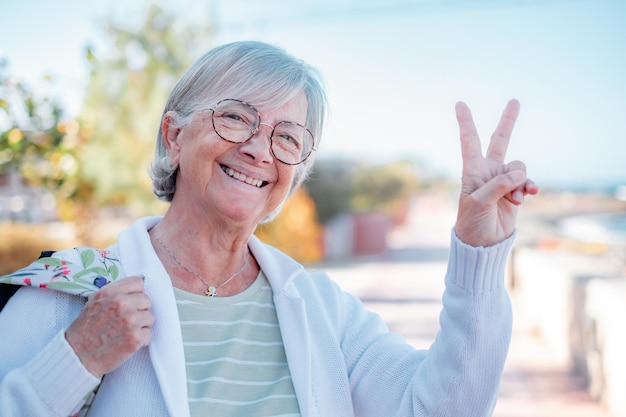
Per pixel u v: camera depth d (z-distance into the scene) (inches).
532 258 355.3
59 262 57.9
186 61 401.4
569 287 255.1
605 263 317.7
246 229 65.1
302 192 605.6
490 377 58.3
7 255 304.8
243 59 63.6
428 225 1557.6
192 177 63.3
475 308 58.1
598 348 210.7
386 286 478.6
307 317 67.9
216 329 62.6
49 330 54.9
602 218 964.6
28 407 49.5
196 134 62.9
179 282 64.4
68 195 309.6
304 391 61.6
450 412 58.4
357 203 1181.1
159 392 55.6
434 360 60.5
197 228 64.8
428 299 412.5
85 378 50.8
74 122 210.1
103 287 53.3
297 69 65.4
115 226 397.7
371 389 66.8
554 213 1106.1
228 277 67.0
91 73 238.7
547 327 295.4
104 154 349.1
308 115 67.8
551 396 215.3
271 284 68.3
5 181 326.0
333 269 601.9
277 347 65.1
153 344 56.6
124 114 370.9
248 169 63.1
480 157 59.7
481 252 57.6
